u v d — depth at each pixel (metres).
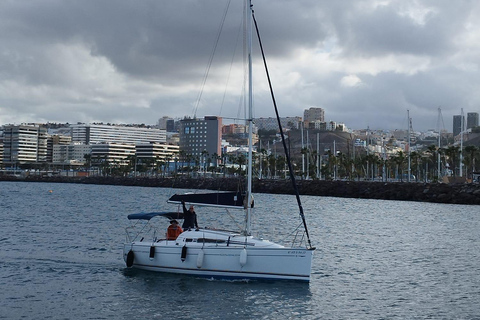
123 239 49.56
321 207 106.69
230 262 30.58
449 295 29.98
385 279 33.84
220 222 69.81
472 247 49.16
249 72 31.25
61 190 186.50
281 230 61.72
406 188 144.75
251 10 31.61
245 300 27.56
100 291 29.06
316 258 41.25
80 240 48.34
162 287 29.64
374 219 79.50
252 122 31.23
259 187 179.25
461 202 129.00
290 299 28.00
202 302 27.14
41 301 27.19
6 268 34.75
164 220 67.62
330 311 26.41
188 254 31.39
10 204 104.19
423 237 56.88
